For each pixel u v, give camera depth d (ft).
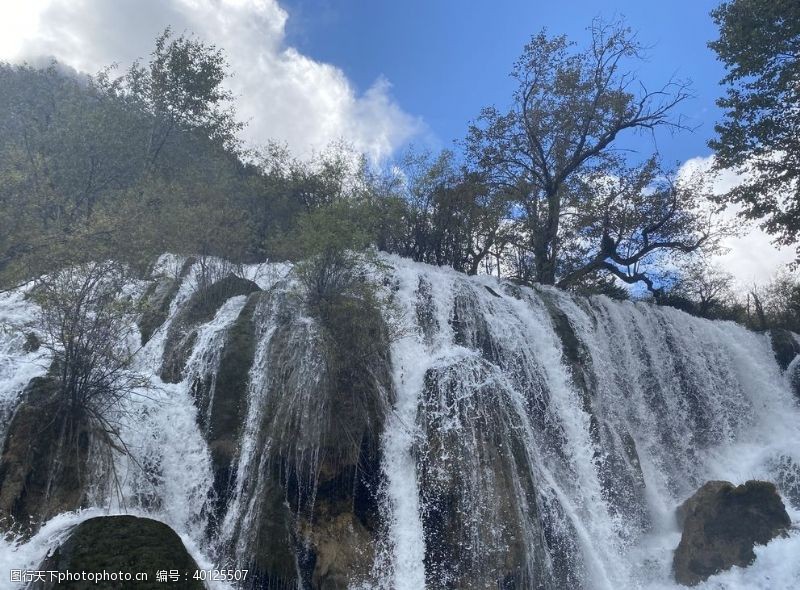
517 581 33.09
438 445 36.68
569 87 87.35
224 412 36.68
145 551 25.59
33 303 38.32
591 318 61.00
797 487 53.21
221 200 61.46
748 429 66.03
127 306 35.53
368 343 41.04
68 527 26.96
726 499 41.34
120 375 33.91
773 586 37.01
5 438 29.78
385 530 34.60
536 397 48.06
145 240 44.55
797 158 77.10
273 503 33.27
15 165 51.34
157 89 78.07
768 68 75.87
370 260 46.09
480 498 34.73
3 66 79.97
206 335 41.32
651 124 86.58
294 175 69.56
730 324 73.77
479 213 68.64
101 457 31.17
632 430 55.57
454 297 51.93
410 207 65.51
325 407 36.81
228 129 83.20
